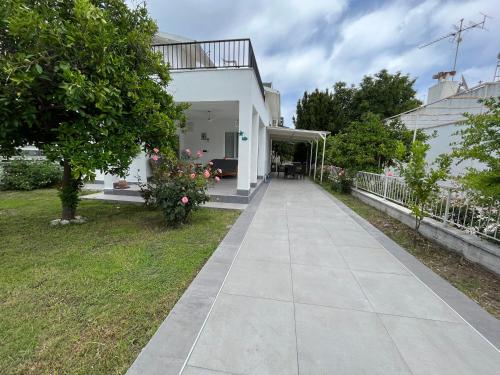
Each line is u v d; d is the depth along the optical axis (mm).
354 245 3795
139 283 2586
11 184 8422
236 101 6711
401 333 1919
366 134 8461
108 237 3992
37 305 2195
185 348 1709
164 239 3926
